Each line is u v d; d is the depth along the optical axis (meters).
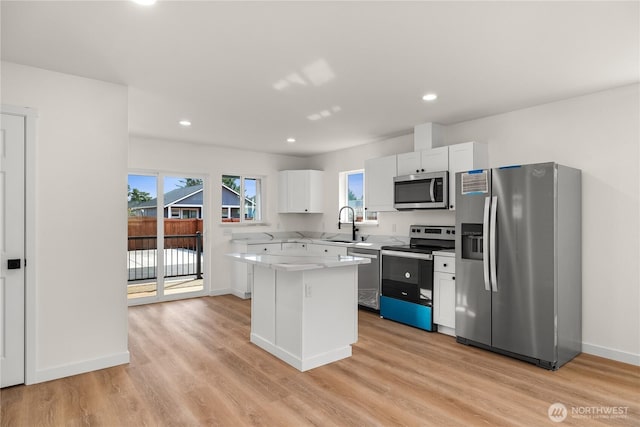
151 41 2.42
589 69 2.84
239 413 2.33
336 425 2.20
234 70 2.89
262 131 4.88
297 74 2.98
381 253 4.61
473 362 3.17
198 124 4.53
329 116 4.17
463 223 3.62
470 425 2.21
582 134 3.42
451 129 4.50
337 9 2.04
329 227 6.36
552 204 3.02
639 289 3.10
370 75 2.99
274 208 6.57
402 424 2.21
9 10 2.03
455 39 2.39
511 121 3.93
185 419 2.26
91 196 3.00
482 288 3.46
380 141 5.44
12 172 2.69
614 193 3.23
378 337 3.83
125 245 3.15
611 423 2.23
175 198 5.70
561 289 3.09
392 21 2.17
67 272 2.89
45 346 2.79
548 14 2.08
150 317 4.56
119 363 3.08
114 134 3.12
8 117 2.68
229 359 3.22
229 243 6.04
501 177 3.32
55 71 2.88
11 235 2.68
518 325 3.20
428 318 4.02
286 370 3.00
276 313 3.32
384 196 4.89
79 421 2.24
